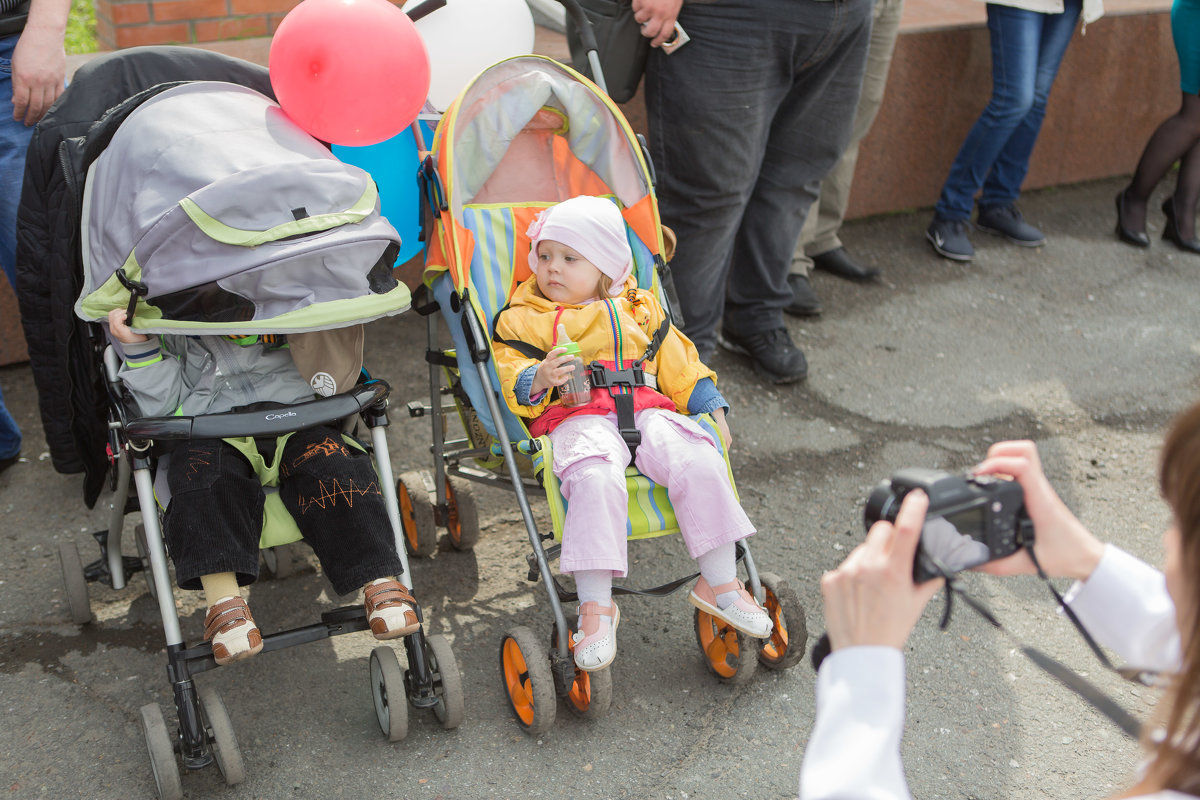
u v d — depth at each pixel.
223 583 2.49
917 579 1.13
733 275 4.66
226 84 2.68
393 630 2.52
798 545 3.62
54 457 3.17
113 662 2.98
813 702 2.90
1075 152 7.11
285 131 2.62
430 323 3.25
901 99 6.09
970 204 5.90
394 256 2.66
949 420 4.46
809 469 4.07
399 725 2.64
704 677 2.99
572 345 2.75
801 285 5.23
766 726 2.82
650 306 3.06
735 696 2.92
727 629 2.92
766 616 2.71
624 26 3.68
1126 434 4.40
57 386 3.01
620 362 2.94
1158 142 6.07
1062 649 3.12
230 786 2.58
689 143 3.81
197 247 2.37
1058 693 2.96
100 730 2.75
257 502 2.57
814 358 4.91
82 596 3.04
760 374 4.70
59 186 2.61
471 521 3.40
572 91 3.15
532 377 2.84
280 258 2.37
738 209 3.99
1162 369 4.96
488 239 3.11
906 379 4.77
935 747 2.76
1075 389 4.74
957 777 2.66
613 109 3.18
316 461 2.62
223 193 2.35
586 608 2.65
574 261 2.98
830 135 4.25
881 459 4.16
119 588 3.08
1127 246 6.34
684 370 3.02
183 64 2.79
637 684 2.96
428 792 2.58
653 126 3.91
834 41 3.83
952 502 1.18
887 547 1.14
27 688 2.87
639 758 2.70
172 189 2.42
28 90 3.18
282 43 2.56
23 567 3.34
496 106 3.09
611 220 2.99
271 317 2.44
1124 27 6.80
